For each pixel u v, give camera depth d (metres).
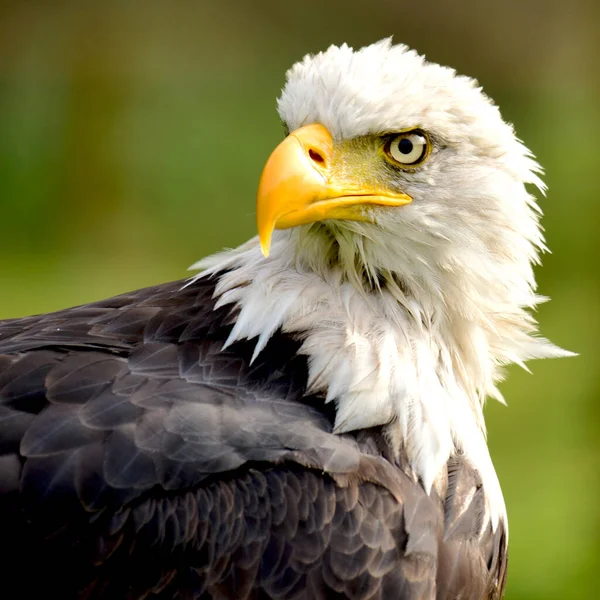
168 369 8.36
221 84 33.88
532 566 17.50
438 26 36.16
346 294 8.86
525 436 20.64
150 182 29.89
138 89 33.22
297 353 8.57
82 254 27.34
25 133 31.00
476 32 35.88
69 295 24.69
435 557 8.15
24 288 24.92
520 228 9.18
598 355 23.02
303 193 8.66
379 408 8.38
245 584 7.67
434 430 8.50
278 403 8.33
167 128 31.75
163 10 35.09
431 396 8.63
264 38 35.78
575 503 18.94
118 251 27.53
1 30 33.22
